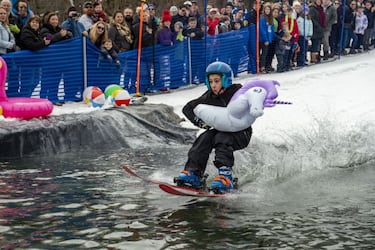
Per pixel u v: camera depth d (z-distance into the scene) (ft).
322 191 20.68
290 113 36.19
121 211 17.95
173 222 16.78
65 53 38.09
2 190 20.65
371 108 37.22
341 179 22.57
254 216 17.40
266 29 54.24
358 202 19.22
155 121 33.83
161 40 45.60
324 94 42.93
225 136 20.27
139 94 41.22
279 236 15.55
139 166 25.30
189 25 48.93
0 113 30.01
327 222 16.87
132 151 29.19
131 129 31.65
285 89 45.80
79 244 14.89
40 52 36.58
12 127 28.17
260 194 20.07
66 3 68.13
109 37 41.96
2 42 34.37
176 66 47.24
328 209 18.29
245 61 55.01
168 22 45.78
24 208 18.31
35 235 15.64
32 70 36.29
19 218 17.21
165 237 15.44
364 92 43.11
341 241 15.19
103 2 70.79
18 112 30.04
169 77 46.55
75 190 20.74
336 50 69.87
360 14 71.10
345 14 69.51
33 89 36.50
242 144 20.52
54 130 29.07
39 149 28.27
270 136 30.35
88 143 30.04
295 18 57.72
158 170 24.47
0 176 23.04
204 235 15.61
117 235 15.62
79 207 18.44
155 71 45.06
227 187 19.92
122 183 21.85
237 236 15.53
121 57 42.01
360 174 23.43
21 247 14.65
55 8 67.36
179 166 25.43
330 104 38.96
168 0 77.20
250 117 20.10
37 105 30.58
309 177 22.74
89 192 20.43
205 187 20.68
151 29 44.24
